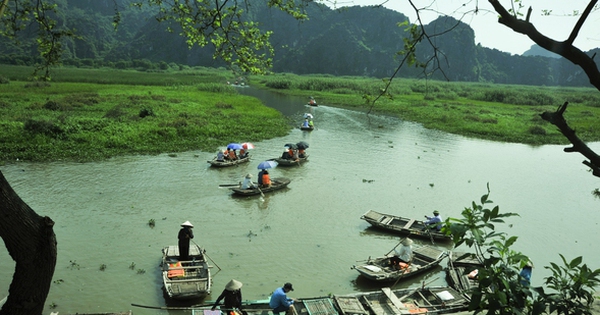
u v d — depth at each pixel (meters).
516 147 36.22
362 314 10.38
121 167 23.34
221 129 33.59
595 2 3.65
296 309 10.68
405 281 12.93
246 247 14.57
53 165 23.02
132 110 39.91
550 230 17.47
